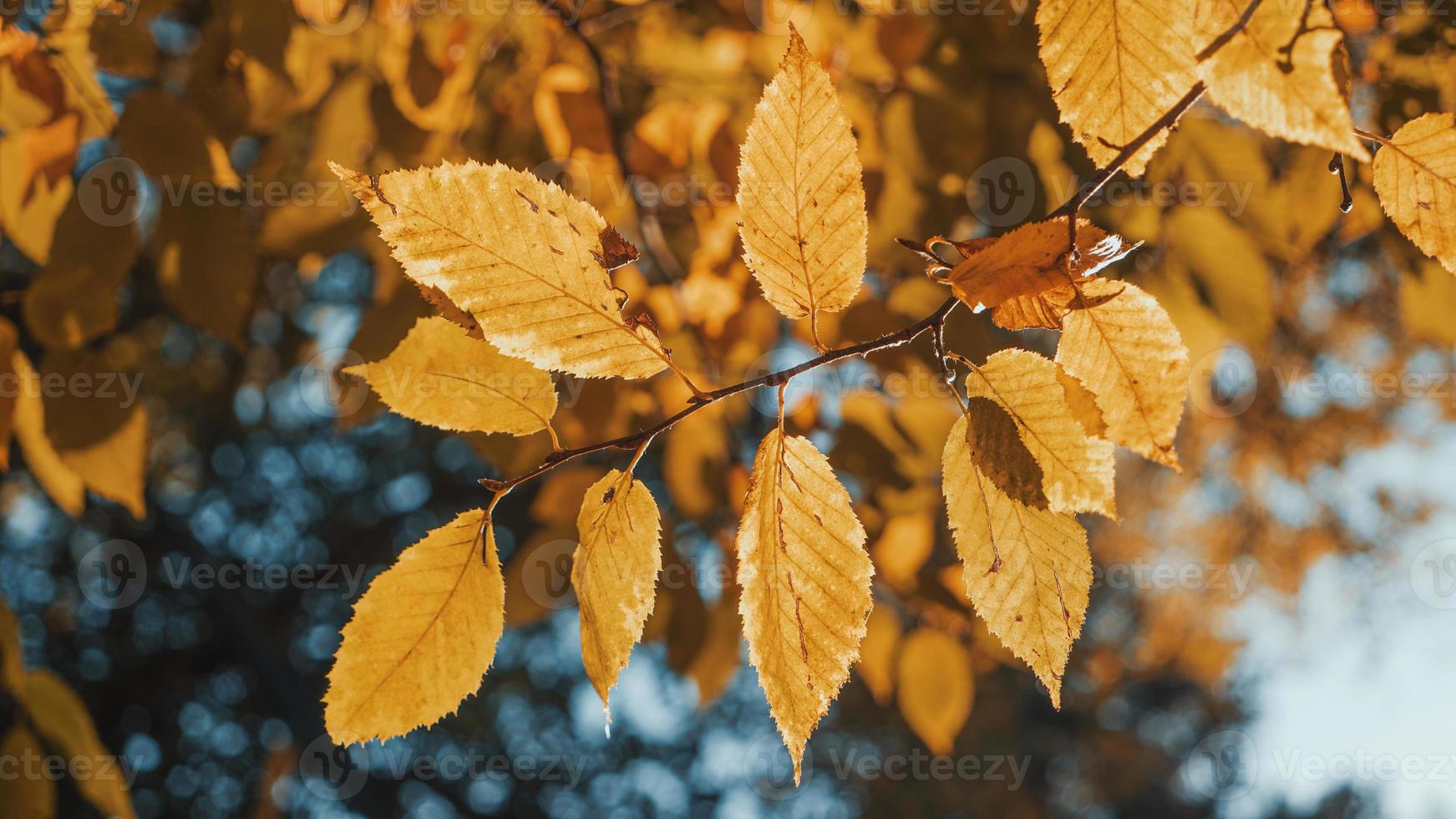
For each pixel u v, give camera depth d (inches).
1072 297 31.0
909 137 56.2
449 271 30.5
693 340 62.6
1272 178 52.8
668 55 66.6
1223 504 179.2
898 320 54.4
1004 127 55.6
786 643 30.9
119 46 41.1
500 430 31.1
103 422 40.5
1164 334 31.0
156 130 39.9
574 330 30.7
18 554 219.6
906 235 57.2
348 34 56.0
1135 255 52.9
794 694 30.8
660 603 60.4
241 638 202.8
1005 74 56.0
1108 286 30.8
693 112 66.4
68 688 44.7
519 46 67.1
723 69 66.3
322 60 55.7
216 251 42.4
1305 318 121.3
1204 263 52.0
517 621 56.1
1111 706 356.5
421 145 55.1
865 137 58.1
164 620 230.1
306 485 249.6
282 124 55.8
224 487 242.7
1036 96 55.8
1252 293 51.8
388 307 43.8
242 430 230.2
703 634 60.2
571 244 30.5
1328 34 29.9
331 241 52.0
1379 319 119.1
